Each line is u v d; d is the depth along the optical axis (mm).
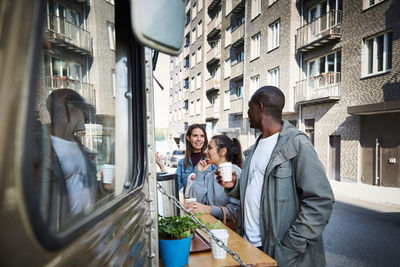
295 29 15992
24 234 359
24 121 350
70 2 934
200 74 30516
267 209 2016
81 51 983
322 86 14234
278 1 17078
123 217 848
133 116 1163
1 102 340
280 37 16891
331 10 13695
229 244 1878
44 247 399
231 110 23281
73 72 944
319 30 14430
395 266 4180
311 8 15312
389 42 11180
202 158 4082
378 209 7930
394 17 10719
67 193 745
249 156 2334
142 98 1200
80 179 824
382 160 11555
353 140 12617
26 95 357
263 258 1662
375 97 11531
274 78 17750
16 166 341
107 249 672
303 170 1883
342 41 13117
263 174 2129
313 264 1941
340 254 4645
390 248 4891
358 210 7797
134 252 929
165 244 1534
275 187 1994
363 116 12297
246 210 2238
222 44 25578
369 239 5363
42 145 693
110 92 1050
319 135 14492
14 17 365
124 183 1068
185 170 4117
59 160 780
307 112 15359
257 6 19594
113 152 1043
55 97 835
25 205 352
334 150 13828
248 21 20500
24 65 362
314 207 1812
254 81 20125
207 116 28422
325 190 1837
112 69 1068
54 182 697
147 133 1245
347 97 12867
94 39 1027
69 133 876
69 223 566
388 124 11289
